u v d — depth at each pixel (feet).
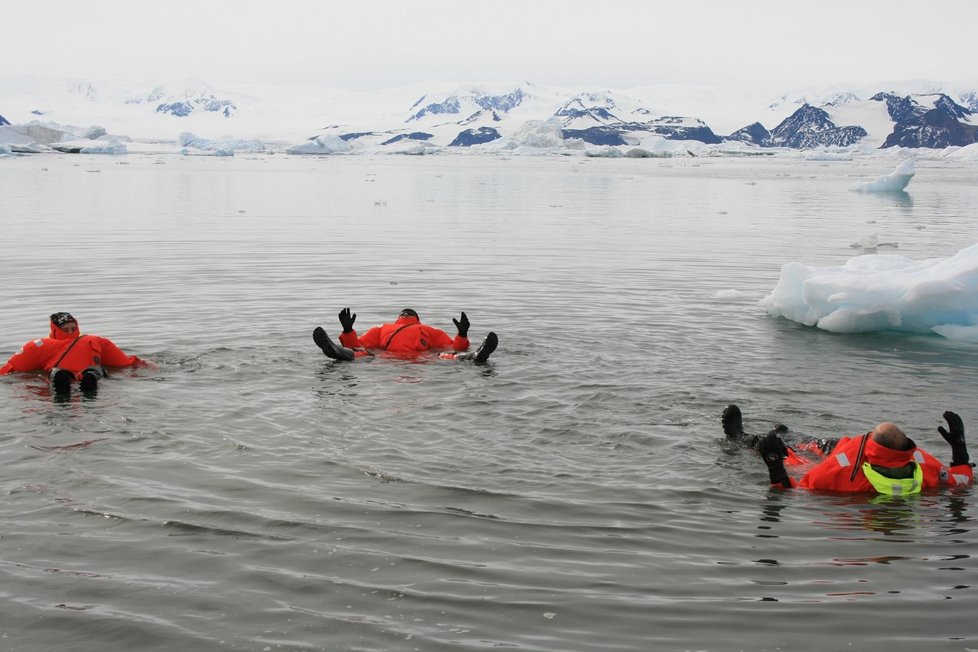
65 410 24.88
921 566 16.26
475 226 87.45
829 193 160.25
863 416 25.49
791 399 26.94
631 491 19.63
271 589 15.06
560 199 136.77
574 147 600.80
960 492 20.12
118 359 29.43
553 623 14.10
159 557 16.16
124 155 414.00
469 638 13.64
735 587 15.34
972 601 14.93
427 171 272.10
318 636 13.66
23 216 92.48
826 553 16.78
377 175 233.14
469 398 26.32
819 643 13.65
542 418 24.54
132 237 72.54
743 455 22.07
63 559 16.05
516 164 374.63
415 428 23.62
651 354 32.40
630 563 16.17
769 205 125.90
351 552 16.42
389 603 14.65
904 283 37.60
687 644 13.56
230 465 20.79
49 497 18.79
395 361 30.89
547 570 15.84
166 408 25.17
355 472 20.43
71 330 28.89
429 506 18.56
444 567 15.88
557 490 19.58
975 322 36.76
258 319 37.96
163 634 13.69
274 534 17.13
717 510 18.76
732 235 80.38
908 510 19.01
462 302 42.78
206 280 48.93
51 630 13.76
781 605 14.74
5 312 39.14
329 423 23.94
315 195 139.95
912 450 20.25
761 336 36.37
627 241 73.87
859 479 19.84
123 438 22.57
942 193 159.02
